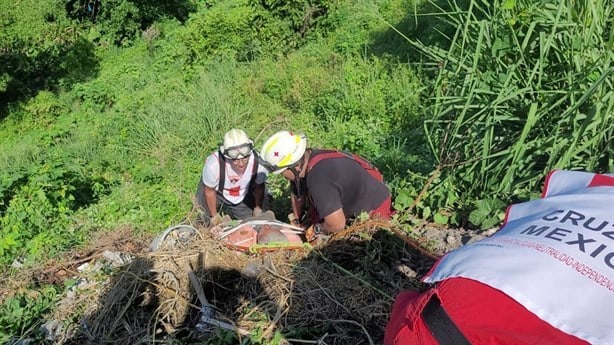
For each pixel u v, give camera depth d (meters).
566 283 1.76
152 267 4.10
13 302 4.56
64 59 17.67
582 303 1.72
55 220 6.97
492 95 4.78
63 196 7.29
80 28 19.09
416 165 6.27
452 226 4.65
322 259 4.03
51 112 14.52
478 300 1.88
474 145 4.86
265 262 3.99
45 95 14.76
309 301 3.72
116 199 7.70
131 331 3.83
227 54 12.98
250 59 13.16
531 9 4.60
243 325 3.66
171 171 8.71
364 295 3.71
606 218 1.91
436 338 1.93
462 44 4.83
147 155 9.58
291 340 3.46
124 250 5.46
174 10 19.44
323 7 13.12
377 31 12.09
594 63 4.23
